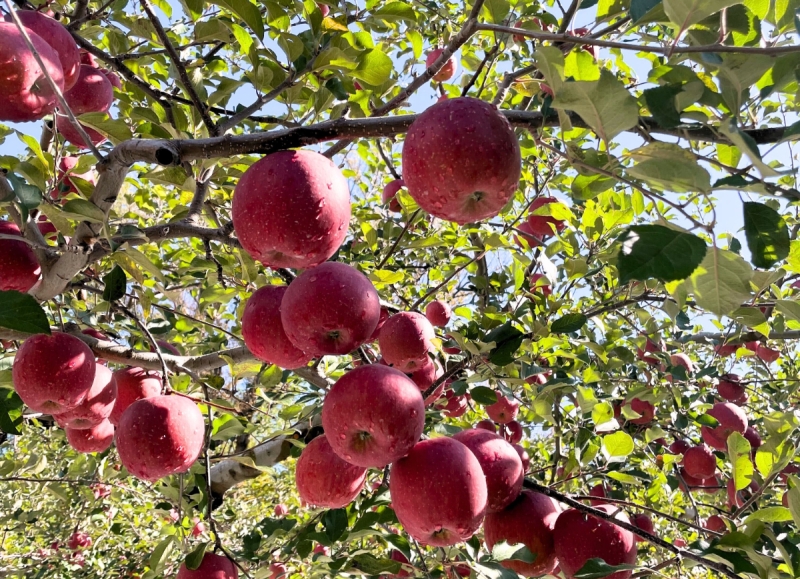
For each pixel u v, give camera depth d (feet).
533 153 13.83
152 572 9.36
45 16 6.43
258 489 31.30
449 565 8.23
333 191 5.64
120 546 21.72
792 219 15.14
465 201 5.36
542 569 8.36
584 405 10.25
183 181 7.64
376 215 14.61
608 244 12.67
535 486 8.65
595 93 3.81
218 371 13.38
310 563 10.22
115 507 21.38
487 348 8.75
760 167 3.27
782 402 17.87
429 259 17.22
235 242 7.80
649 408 14.92
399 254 17.40
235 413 9.14
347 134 5.46
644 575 9.71
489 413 13.76
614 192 13.00
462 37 6.63
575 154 5.08
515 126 5.41
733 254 4.09
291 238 5.51
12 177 5.99
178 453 7.45
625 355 14.23
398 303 16.05
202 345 14.24
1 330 7.32
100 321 12.25
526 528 8.06
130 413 7.47
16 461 15.31
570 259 11.73
